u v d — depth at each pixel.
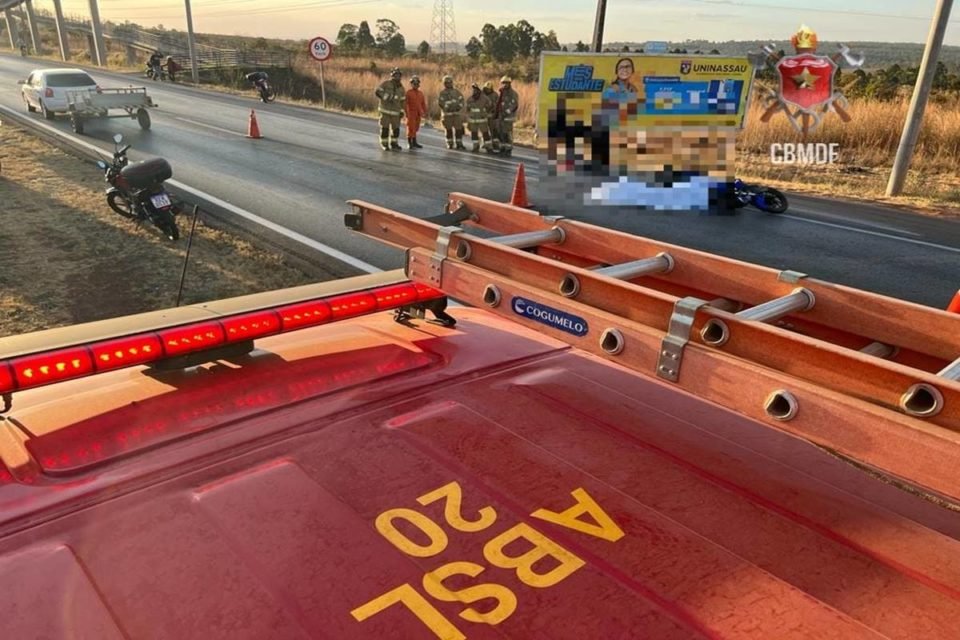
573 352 2.18
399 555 1.28
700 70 11.85
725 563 1.31
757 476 1.59
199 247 7.52
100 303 5.95
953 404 1.07
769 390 1.27
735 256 8.41
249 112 22.48
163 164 7.60
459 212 2.61
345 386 1.86
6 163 11.62
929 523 1.49
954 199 12.77
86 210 8.80
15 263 6.82
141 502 1.37
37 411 1.67
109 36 62.75
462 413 1.76
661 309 1.45
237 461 1.51
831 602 1.23
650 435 1.72
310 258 7.22
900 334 1.73
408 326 2.32
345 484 1.46
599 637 1.14
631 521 1.41
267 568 1.23
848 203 12.20
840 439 1.19
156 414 1.67
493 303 1.78
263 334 1.95
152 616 1.13
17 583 1.17
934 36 12.09
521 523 1.38
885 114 17.59
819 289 1.84
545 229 2.44
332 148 15.57
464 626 1.14
